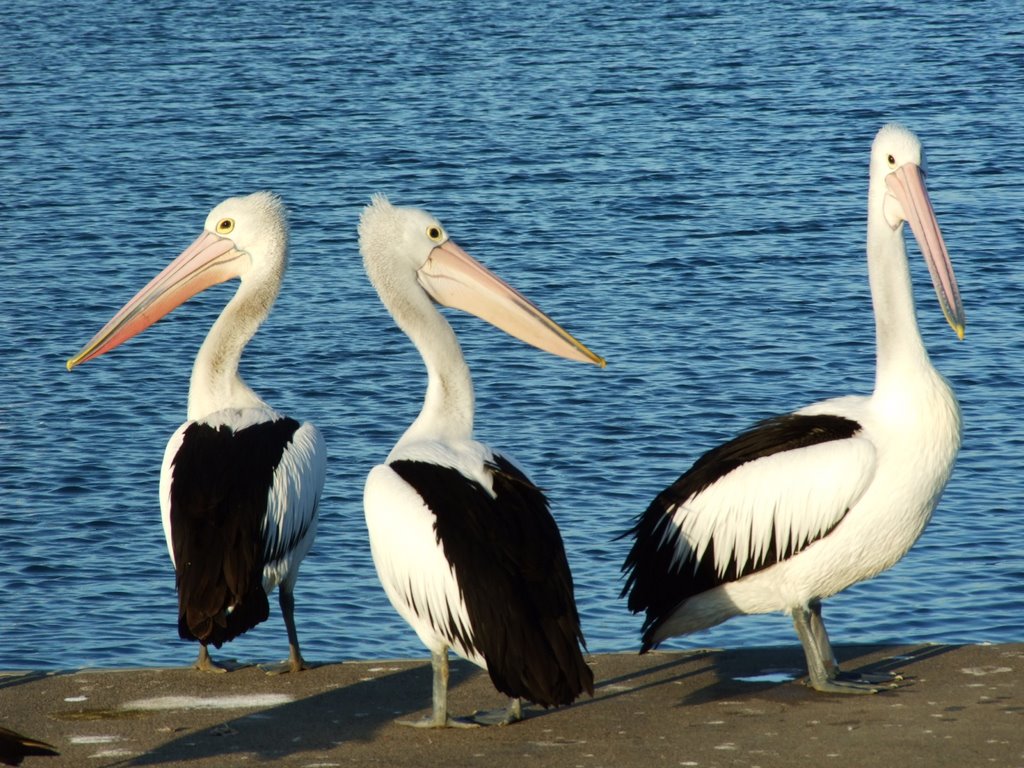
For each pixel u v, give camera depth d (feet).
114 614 45.03
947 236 86.28
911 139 29.12
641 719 25.85
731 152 113.39
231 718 26.35
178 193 104.22
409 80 152.25
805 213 93.30
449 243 29.78
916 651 29.45
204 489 29.53
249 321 35.12
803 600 28.43
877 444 27.71
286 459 30.99
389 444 58.34
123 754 24.53
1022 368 63.98
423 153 116.16
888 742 24.17
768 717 25.72
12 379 65.77
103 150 120.06
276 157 116.37
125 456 57.31
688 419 59.52
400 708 26.94
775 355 67.05
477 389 63.31
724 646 40.91
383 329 72.49
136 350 70.23
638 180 104.27
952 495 51.01
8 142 123.85
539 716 26.14
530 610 23.93
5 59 171.22
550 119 129.39
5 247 89.04
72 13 211.82
